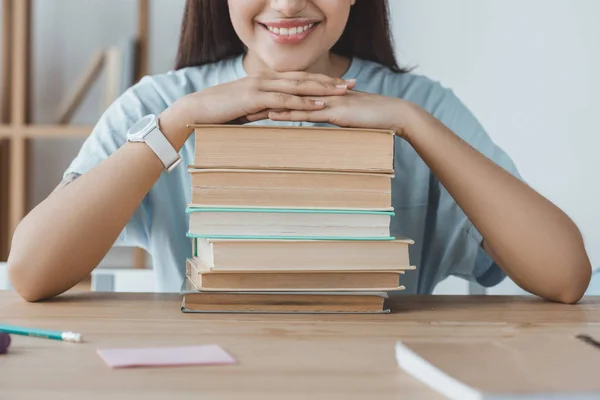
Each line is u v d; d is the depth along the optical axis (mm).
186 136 1066
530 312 950
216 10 1448
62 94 3520
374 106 1069
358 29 1485
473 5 2877
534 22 2824
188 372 625
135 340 744
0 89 3260
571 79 2812
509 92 2865
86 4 3506
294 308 906
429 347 645
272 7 1170
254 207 886
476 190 1076
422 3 2904
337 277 907
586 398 519
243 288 896
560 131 2836
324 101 1055
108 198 1048
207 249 912
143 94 1450
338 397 560
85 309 927
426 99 1520
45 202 1056
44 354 682
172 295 1039
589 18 2781
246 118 1067
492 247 1122
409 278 1457
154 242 1396
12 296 1039
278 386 586
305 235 896
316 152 907
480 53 2885
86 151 1347
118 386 583
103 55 3133
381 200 915
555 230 1060
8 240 3166
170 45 3504
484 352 636
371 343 741
